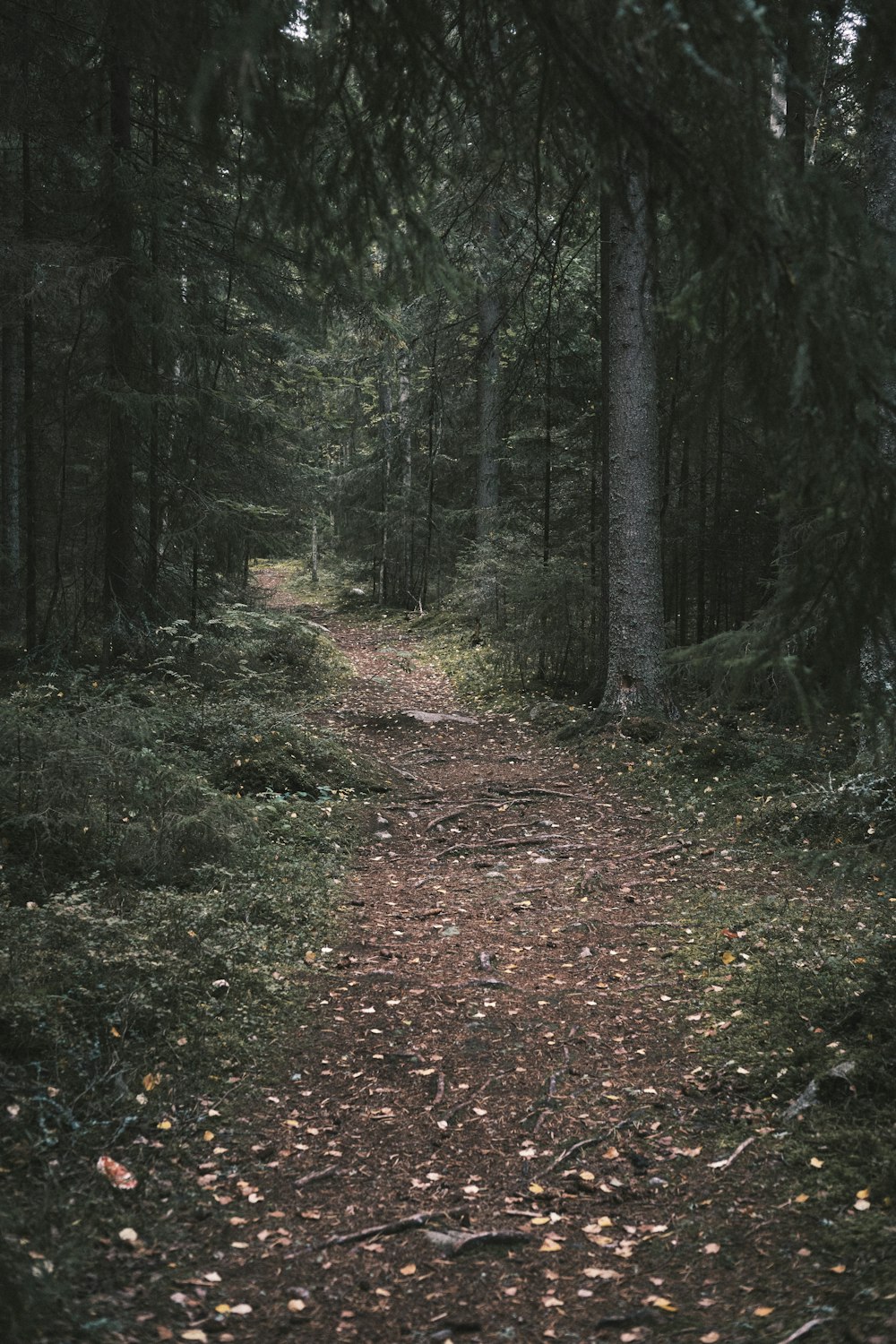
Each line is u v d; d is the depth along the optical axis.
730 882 6.86
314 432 18.89
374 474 26.53
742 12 2.54
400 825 8.66
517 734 12.33
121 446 11.55
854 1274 2.83
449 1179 3.58
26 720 6.57
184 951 5.13
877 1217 3.11
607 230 11.45
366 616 25.59
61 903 5.28
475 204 6.36
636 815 8.88
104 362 11.44
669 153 2.80
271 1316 2.84
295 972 5.36
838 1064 3.98
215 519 12.39
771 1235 3.12
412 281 4.16
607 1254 3.13
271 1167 3.62
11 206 10.62
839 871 6.22
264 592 17.12
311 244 3.96
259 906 6.09
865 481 2.85
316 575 33.81
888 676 3.10
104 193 10.81
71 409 11.64
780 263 2.73
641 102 2.74
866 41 3.47
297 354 15.21
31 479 11.38
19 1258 2.69
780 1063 4.18
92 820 6.25
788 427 2.99
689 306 2.97
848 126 8.73
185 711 9.80
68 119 10.26
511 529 19.77
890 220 7.91
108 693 10.13
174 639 12.28
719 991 5.00
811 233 2.68
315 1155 3.72
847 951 5.25
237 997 4.88
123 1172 3.42
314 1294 2.94
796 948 5.39
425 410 24.23
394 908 6.61
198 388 12.14
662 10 2.45
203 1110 3.94
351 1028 4.79
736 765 9.70
